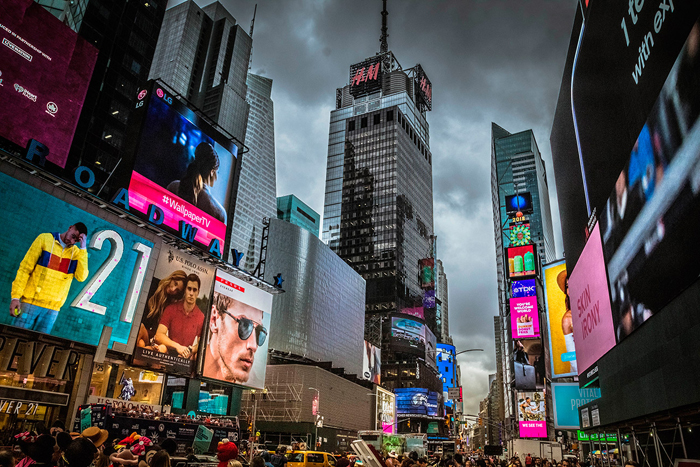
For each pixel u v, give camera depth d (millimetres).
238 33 191500
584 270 31500
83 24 95000
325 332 135125
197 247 59188
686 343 15523
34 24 50562
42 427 12664
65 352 42969
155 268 53344
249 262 172375
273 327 119812
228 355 62688
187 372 56156
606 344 26625
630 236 21375
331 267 145125
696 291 14727
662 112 16953
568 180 35719
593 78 26391
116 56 101500
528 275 101438
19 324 39469
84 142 91688
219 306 62406
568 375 66938
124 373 54875
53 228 43000
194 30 179750
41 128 49875
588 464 37312
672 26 15891
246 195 179750
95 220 47000
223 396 70250
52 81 51625
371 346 167750
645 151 18875
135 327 49906
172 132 59344
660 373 17875
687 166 15070
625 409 22938
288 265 127812
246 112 181125
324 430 95188
